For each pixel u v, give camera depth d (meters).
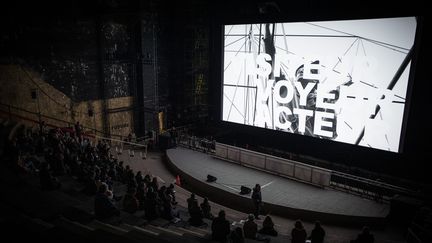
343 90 19.06
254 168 19.38
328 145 20.06
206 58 28.12
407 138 18.00
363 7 18.27
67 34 20.69
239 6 25.41
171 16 26.64
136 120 25.81
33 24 18.89
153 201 10.30
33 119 19.52
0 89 17.84
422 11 15.91
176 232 9.28
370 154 19.95
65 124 21.17
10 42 18.00
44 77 19.81
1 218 7.35
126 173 13.56
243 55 23.03
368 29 17.73
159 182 18.16
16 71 18.44
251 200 15.30
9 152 11.64
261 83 22.44
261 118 22.84
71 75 21.27
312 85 20.20
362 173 19.53
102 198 9.07
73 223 7.80
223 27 23.69
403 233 12.73
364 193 15.80
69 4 20.52
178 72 27.67
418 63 16.97
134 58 24.84
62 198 9.79
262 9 24.03
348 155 20.80
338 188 16.52
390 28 17.02
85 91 22.23
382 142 18.06
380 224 13.52
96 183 11.23
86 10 21.48
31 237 6.34
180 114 28.38
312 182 17.00
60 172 12.84
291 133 21.50
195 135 27.42
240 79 23.50
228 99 24.47
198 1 26.89
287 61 21.05
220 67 24.44
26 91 19.02
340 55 18.92
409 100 16.92
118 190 12.77
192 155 21.91
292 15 20.33
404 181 18.19
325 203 14.95
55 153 13.09
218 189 16.61
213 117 28.45
